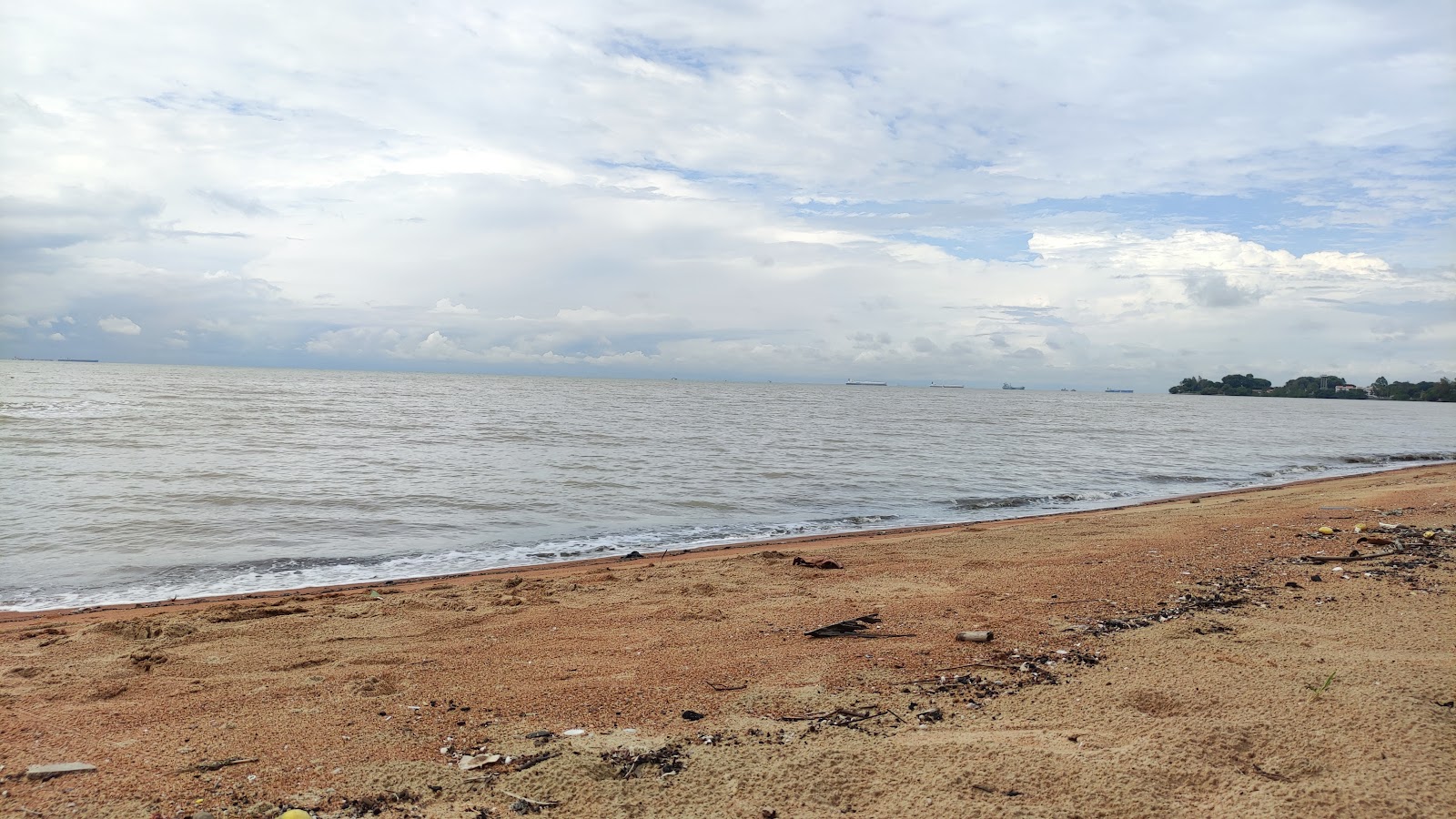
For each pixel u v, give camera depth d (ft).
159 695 18.86
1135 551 37.45
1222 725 14.92
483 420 158.40
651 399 343.46
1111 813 12.18
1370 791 12.39
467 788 13.44
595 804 12.78
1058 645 21.49
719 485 73.97
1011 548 40.73
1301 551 35.86
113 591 35.58
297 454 86.84
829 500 67.87
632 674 20.03
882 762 14.02
